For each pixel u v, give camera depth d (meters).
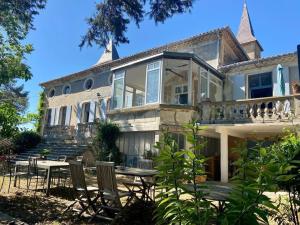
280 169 2.20
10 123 8.43
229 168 12.81
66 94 22.86
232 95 14.77
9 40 8.21
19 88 38.31
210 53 15.84
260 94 14.05
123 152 13.80
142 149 12.95
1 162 8.57
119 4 8.16
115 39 8.35
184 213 2.41
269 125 10.23
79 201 5.36
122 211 4.84
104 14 8.20
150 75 13.05
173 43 16.78
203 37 16.03
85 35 8.38
